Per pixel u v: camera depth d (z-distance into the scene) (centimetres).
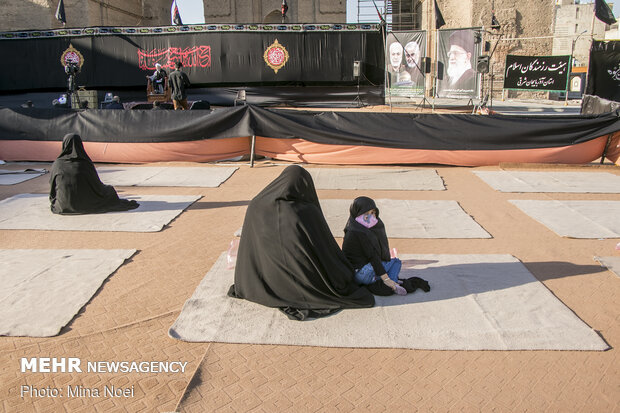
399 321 394
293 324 390
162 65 1836
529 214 692
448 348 358
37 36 1867
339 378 329
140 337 379
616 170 976
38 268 502
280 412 298
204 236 611
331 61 1767
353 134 1008
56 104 1670
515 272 487
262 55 1784
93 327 394
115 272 499
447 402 306
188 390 316
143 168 1011
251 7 2825
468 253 550
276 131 1024
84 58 1864
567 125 987
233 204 755
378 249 432
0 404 307
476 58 1611
